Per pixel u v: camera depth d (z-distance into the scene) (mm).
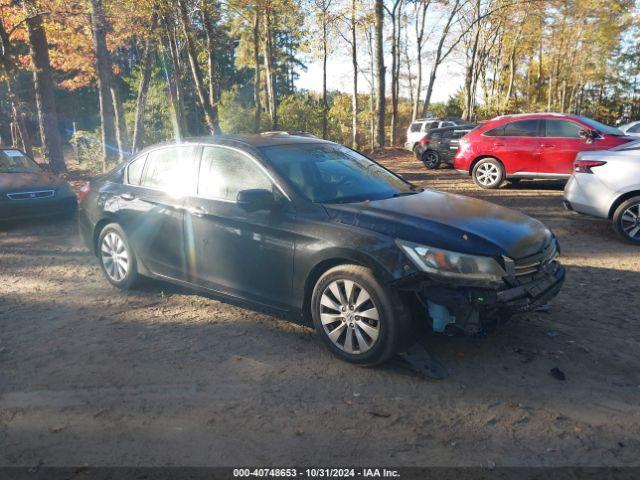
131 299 5379
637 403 3342
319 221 3973
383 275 3564
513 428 3092
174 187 5023
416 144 18094
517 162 11766
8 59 14945
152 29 15555
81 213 5969
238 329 4570
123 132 18625
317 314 3998
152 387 3619
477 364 3861
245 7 19172
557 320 4641
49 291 5734
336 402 3400
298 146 4848
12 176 9266
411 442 2979
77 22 15016
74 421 3227
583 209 7582
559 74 46562
